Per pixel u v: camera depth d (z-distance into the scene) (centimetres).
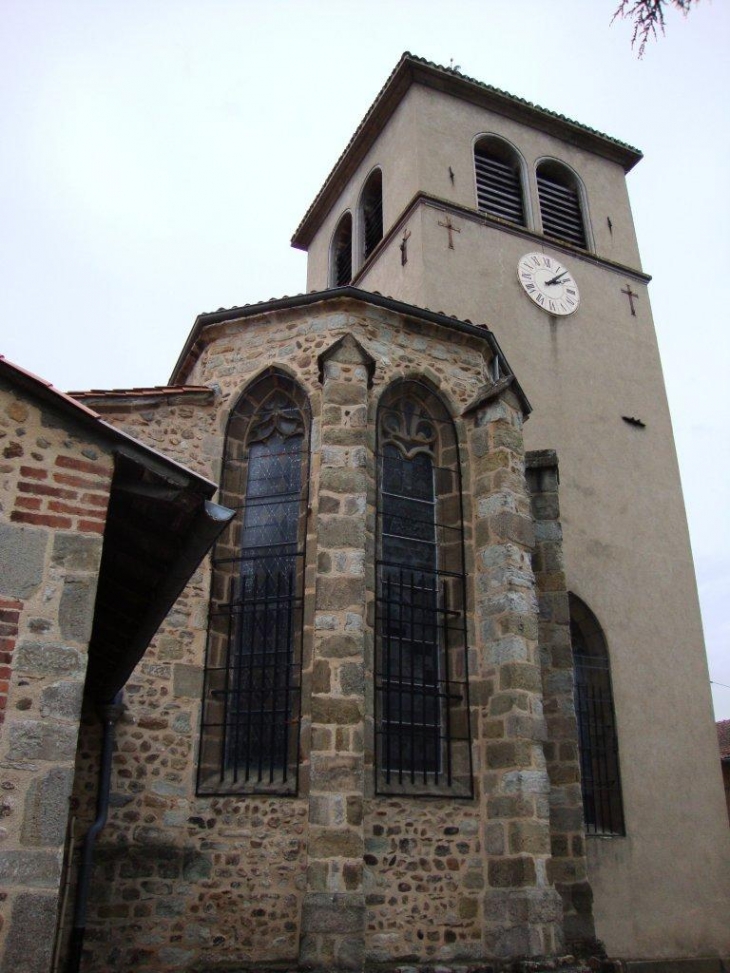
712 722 1666
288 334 1264
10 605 552
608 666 1598
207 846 993
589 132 2214
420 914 995
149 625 790
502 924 998
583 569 1662
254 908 960
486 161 2066
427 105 2030
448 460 1265
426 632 1153
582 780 1502
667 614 1719
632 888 1445
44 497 580
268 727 1066
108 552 717
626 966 1374
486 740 1100
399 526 1204
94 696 1023
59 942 857
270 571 1148
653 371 1989
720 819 1587
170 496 616
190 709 1062
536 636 1143
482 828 1062
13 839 507
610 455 1817
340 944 883
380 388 1235
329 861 918
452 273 1816
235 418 1249
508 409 1248
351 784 951
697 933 1469
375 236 2108
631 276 2102
